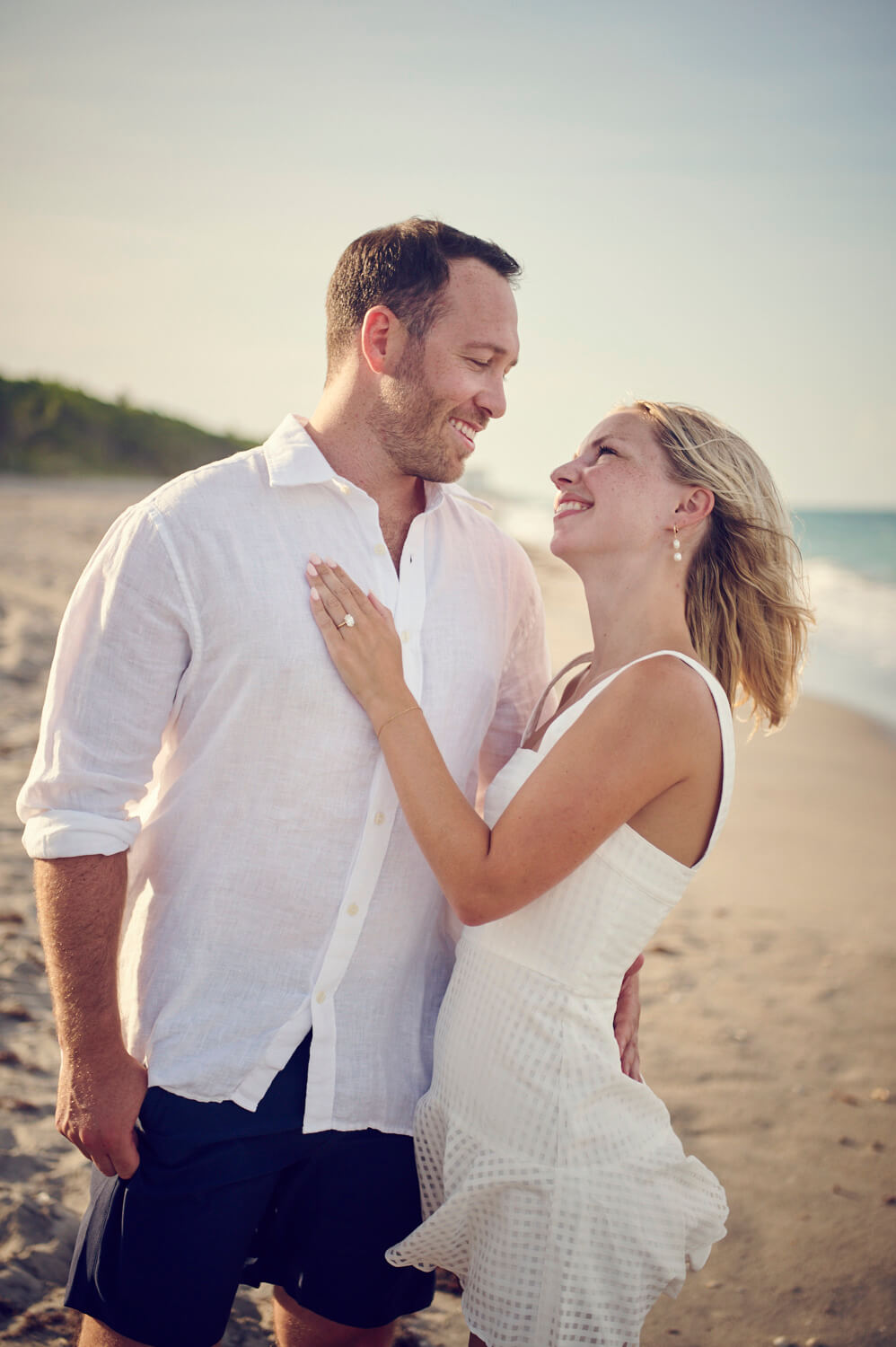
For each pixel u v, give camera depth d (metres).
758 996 4.70
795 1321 2.79
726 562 2.23
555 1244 1.86
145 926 2.05
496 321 2.07
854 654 18.00
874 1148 3.58
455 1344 2.62
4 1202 2.71
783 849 7.07
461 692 2.17
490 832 1.95
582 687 2.21
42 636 9.65
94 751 1.94
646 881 1.97
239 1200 1.95
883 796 8.77
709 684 1.97
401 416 2.09
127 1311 1.90
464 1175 1.95
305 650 1.97
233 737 1.98
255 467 2.07
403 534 2.23
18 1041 3.47
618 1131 1.93
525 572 2.42
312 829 1.99
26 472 41.72
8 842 5.03
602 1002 2.00
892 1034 4.39
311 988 2.02
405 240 2.07
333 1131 2.02
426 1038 2.17
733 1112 3.76
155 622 1.94
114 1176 1.95
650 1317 2.79
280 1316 2.21
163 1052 1.95
